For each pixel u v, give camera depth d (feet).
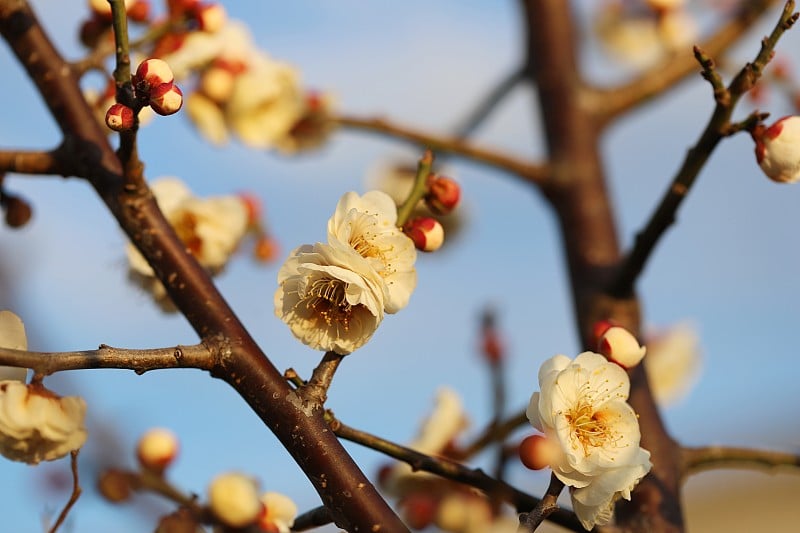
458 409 2.77
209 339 2.27
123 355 2.19
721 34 2.98
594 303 2.73
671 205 2.49
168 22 2.65
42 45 2.48
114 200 2.39
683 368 3.21
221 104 2.94
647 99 2.99
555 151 2.95
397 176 3.10
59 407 2.27
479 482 2.31
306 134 3.03
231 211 2.73
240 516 2.41
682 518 2.49
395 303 2.29
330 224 2.30
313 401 2.25
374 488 2.24
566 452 2.25
